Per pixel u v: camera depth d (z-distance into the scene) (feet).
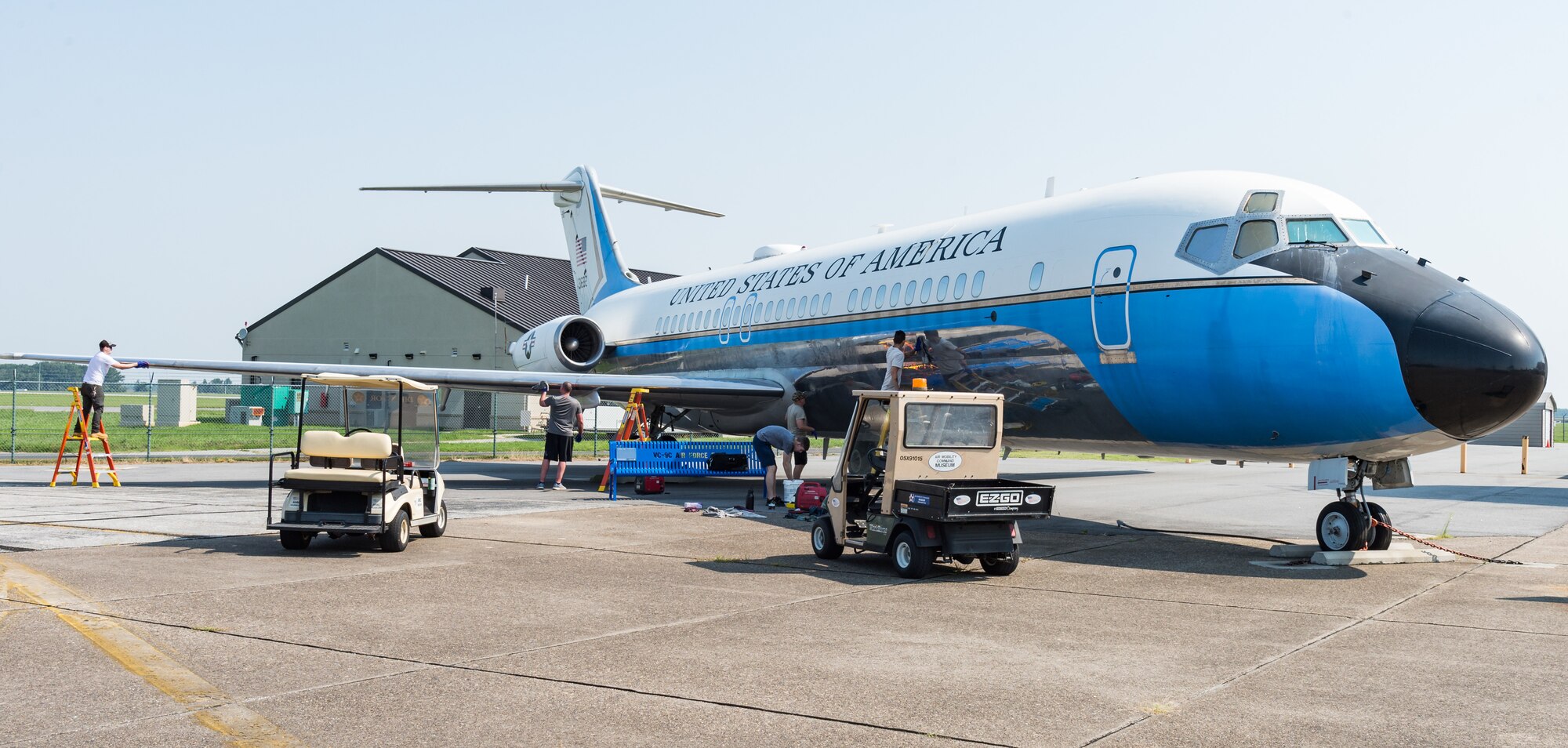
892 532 34.60
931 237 56.34
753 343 69.62
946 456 36.11
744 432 78.23
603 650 23.04
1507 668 22.24
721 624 25.93
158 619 25.46
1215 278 40.73
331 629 24.73
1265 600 30.40
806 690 20.03
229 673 20.81
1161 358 41.96
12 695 19.16
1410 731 17.84
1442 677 21.45
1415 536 46.16
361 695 19.36
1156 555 39.78
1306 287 38.58
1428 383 35.55
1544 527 50.60
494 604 28.07
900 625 26.14
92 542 38.55
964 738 17.34
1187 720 18.39
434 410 41.39
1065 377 46.19
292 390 168.66
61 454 64.28
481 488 67.62
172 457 94.84
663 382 68.80
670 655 22.61
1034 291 47.57
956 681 20.83
